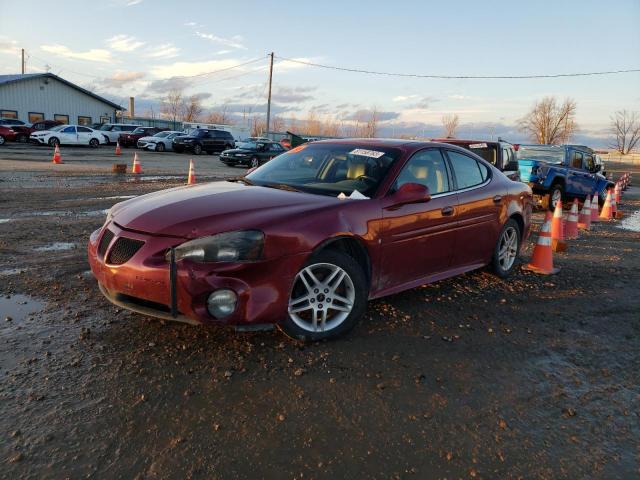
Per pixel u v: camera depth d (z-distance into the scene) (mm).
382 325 3893
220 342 3369
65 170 16141
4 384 2736
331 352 3361
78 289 4293
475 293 4906
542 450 2480
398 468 2275
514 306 4609
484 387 3074
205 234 3016
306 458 2301
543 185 12570
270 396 2783
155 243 3051
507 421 2719
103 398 2662
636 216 13422
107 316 3723
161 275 2973
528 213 5734
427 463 2324
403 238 3936
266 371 3045
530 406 2893
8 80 38781
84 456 2215
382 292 3941
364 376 3080
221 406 2658
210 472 2168
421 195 3840
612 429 2711
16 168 15859
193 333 3477
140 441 2340
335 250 3486
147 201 3604
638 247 8359
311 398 2797
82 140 31578
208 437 2400
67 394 2678
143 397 2688
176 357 3143
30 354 3090
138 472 2139
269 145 24359
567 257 7109
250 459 2270
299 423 2562
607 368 3467
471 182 4887
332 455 2334
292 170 4422
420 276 4293
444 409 2791
